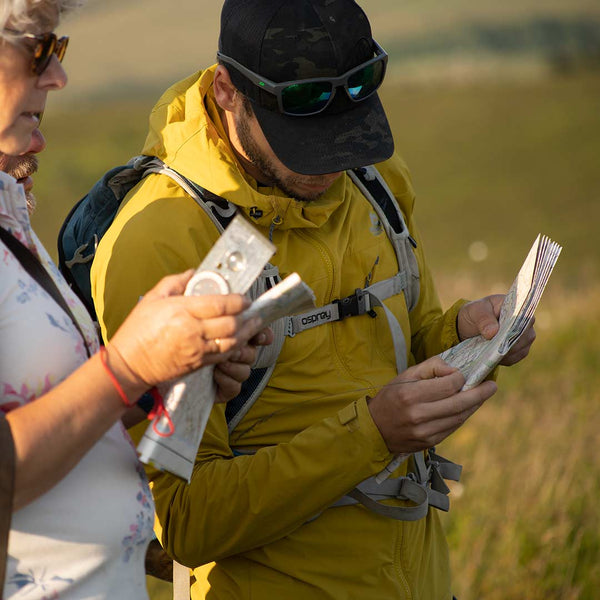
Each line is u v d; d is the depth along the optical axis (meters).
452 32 70.56
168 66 73.56
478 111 47.75
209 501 2.63
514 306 2.80
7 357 1.87
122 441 2.14
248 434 2.85
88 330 2.15
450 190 35.75
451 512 5.19
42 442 1.72
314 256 2.90
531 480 5.33
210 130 2.89
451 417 2.60
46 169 41.81
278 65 2.71
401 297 3.18
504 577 4.62
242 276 1.91
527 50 63.91
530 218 31.06
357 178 3.20
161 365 1.79
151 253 2.69
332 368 2.91
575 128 42.78
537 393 7.19
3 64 1.89
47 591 1.90
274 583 2.82
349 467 2.62
